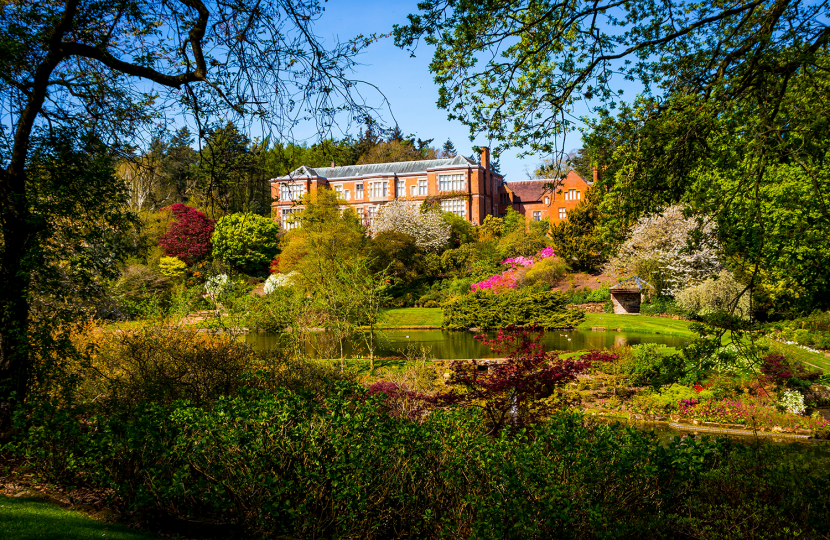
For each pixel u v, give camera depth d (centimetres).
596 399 1170
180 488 436
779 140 519
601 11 611
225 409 457
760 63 532
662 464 391
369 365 1571
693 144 569
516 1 615
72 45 620
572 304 3238
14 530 385
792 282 1443
